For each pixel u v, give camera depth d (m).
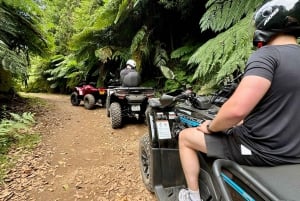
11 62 5.71
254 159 1.30
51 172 3.28
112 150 4.02
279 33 1.31
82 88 7.87
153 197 2.68
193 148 1.61
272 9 1.29
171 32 7.30
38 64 14.22
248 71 1.24
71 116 6.57
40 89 14.85
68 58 11.62
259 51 1.28
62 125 5.58
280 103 1.24
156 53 7.12
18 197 2.72
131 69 5.91
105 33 8.45
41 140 4.43
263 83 1.19
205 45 3.94
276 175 1.19
